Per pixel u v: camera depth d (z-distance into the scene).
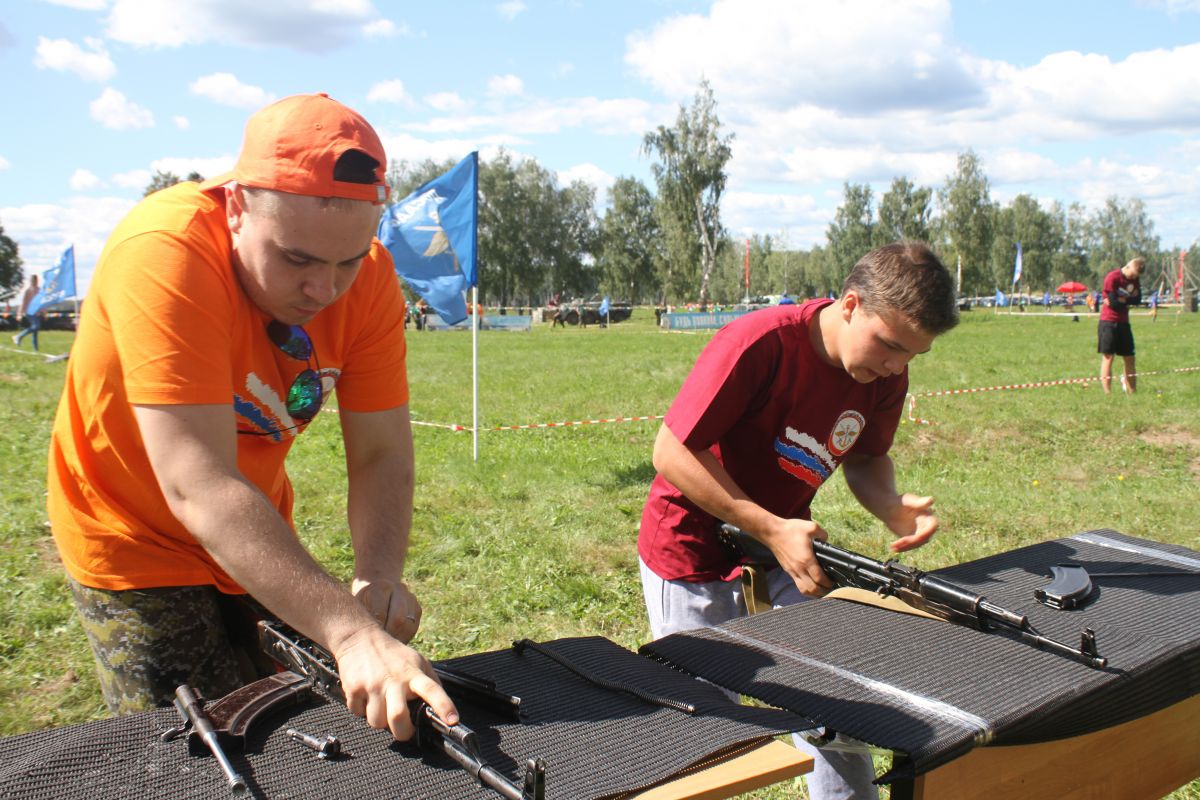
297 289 1.56
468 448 8.47
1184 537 5.98
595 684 1.45
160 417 1.47
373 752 1.23
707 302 58.66
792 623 1.78
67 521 1.83
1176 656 1.61
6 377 14.81
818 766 2.20
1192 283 62.38
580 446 8.63
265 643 1.54
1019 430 9.51
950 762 1.39
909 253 2.08
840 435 2.38
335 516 6.16
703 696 1.43
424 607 4.70
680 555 2.45
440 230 7.34
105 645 1.84
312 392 1.84
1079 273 99.75
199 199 1.59
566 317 44.12
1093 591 1.91
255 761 1.20
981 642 1.67
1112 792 1.71
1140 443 8.99
